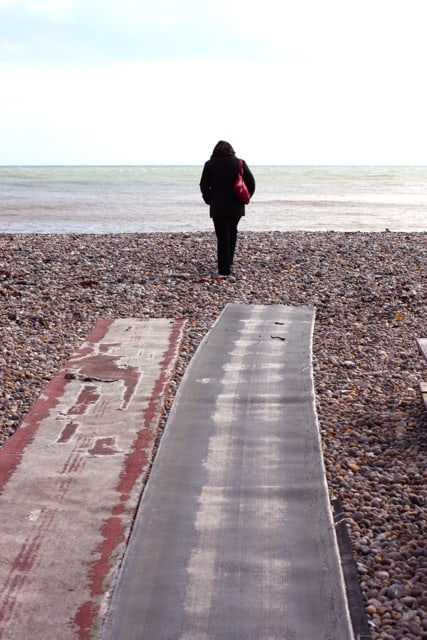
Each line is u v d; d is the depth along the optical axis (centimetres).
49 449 515
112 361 713
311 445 522
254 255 1314
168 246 1447
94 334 812
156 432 550
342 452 526
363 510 444
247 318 886
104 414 579
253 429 549
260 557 383
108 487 459
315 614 338
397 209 3097
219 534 405
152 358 722
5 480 466
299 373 677
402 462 510
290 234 1662
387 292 1038
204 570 371
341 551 397
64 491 453
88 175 10038
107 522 417
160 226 2336
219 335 807
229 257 1145
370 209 3097
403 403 620
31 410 588
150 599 348
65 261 1273
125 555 385
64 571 370
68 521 418
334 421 581
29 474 475
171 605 344
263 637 322
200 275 1155
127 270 1189
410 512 443
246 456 504
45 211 2967
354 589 365
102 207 3241
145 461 498
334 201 3697
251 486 461
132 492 453
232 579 364
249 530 409
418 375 696
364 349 779
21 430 548
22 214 2797
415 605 354
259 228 2233
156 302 980
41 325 866
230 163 1110
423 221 2502
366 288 1063
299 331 829
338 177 9112
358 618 344
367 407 614
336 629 327
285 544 395
